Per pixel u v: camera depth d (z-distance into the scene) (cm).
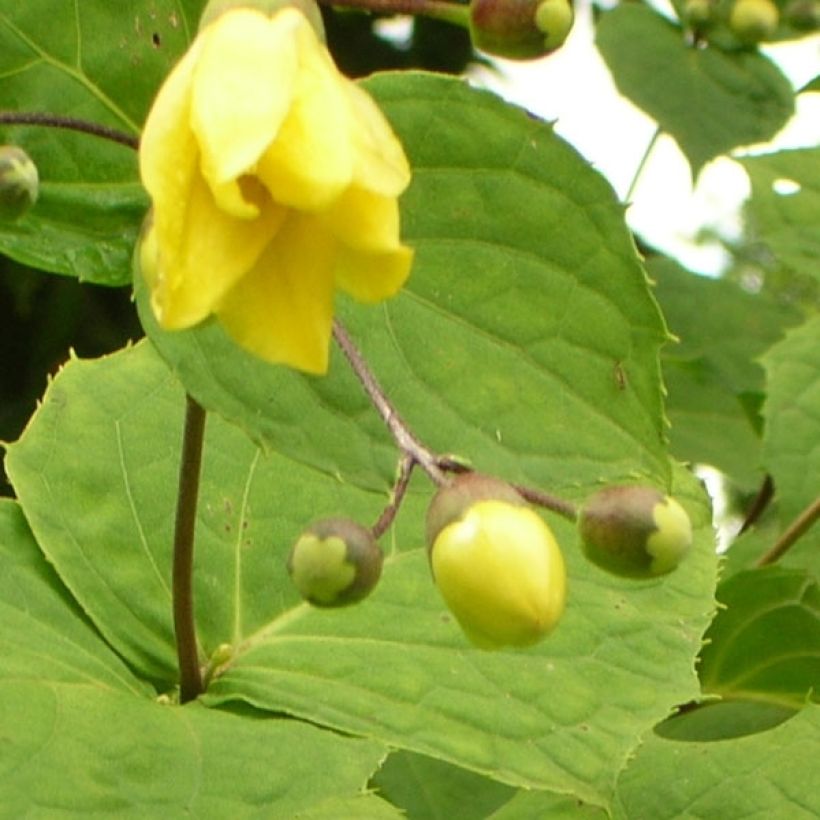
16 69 38
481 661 39
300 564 33
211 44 31
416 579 40
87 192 39
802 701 46
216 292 31
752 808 41
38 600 39
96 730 36
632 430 36
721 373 58
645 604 40
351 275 32
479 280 37
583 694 38
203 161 31
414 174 36
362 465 36
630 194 59
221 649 39
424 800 44
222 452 42
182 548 38
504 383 37
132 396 42
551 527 40
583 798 37
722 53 59
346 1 34
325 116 31
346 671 39
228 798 36
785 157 52
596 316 36
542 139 36
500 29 34
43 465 41
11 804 35
